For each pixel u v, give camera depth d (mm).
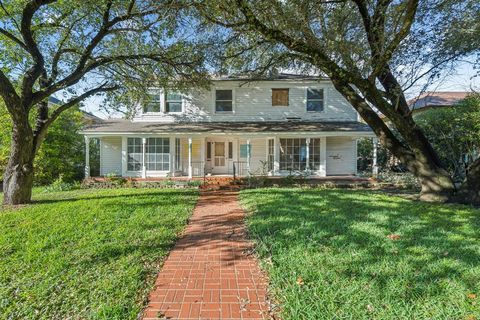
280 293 3129
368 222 5742
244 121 15391
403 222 5750
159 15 8562
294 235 4918
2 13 8344
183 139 15164
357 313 2688
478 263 3707
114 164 15359
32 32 8891
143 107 14273
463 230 5227
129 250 4438
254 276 3646
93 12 9109
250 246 4699
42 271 3715
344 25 7516
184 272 3775
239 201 8836
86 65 9570
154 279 3576
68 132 16094
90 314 2805
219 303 3033
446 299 2904
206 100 15492
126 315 2803
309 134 13398
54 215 6621
